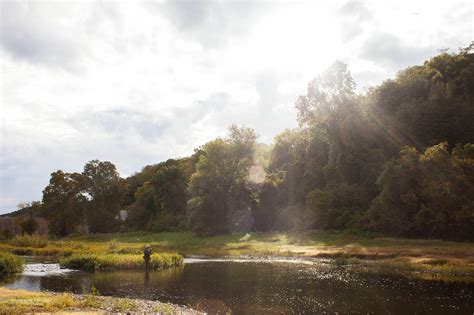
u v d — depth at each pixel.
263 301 23.67
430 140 69.62
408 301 23.59
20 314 16.69
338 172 76.81
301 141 94.31
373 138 74.88
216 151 88.94
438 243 49.78
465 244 48.12
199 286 29.23
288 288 28.27
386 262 41.50
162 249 59.66
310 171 85.06
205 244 70.44
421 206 55.53
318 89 92.06
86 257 40.62
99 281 31.92
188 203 88.94
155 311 19.53
